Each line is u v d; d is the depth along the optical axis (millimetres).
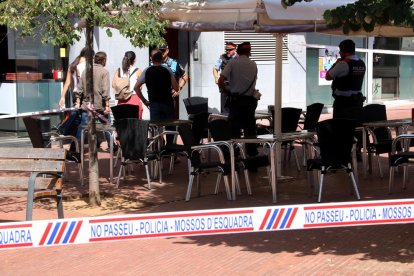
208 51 19391
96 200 9695
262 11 9172
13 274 6746
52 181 7953
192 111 13883
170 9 10164
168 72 12391
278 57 11164
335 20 6656
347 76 11953
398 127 11750
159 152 11117
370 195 10078
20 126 15938
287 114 12164
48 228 5797
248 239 7797
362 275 6457
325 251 7270
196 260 7051
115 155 13820
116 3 8719
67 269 6867
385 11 6445
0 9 8508
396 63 26375
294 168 12672
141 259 7133
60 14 8164
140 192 10562
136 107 12258
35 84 16078
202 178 11773
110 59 16875
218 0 9641
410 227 8156
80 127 11820
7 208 9508
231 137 10172
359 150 12180
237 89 11695
